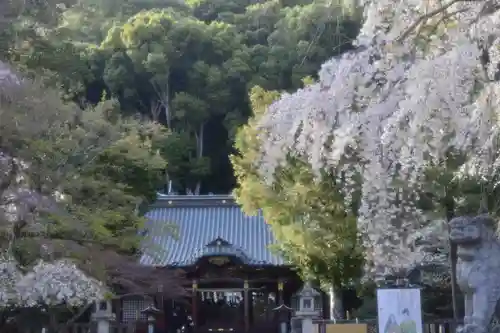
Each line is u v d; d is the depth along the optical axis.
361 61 8.62
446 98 7.93
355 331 12.48
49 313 17.42
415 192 11.87
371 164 9.27
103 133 16.44
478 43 8.08
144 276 19.23
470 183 13.82
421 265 18.00
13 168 13.04
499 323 8.97
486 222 9.27
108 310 16.91
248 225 32.06
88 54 46.34
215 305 31.39
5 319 17.38
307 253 17.41
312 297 18.48
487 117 8.16
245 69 46.03
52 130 14.29
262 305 30.41
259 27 51.25
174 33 46.78
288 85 44.47
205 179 47.56
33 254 13.59
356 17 21.06
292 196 16.53
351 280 18.98
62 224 14.33
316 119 8.92
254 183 17.12
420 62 8.14
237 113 47.03
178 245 30.30
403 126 8.34
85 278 13.93
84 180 15.67
